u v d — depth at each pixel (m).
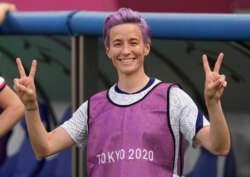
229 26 9.03
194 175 10.80
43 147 6.82
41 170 11.76
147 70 11.12
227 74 10.53
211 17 9.14
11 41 11.98
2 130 7.95
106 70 11.16
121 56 6.68
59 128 7.00
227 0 18.64
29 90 6.59
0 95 7.96
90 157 6.74
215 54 10.48
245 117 10.54
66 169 11.50
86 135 6.98
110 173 6.61
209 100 6.23
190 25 9.23
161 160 6.55
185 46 10.69
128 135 6.55
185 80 10.85
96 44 10.23
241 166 10.59
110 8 17.94
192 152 10.83
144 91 6.68
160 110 6.57
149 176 6.49
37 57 11.88
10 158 12.02
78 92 10.16
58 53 11.64
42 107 11.98
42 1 18.03
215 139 6.30
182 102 6.59
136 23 6.69
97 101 6.82
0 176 12.05
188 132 6.54
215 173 10.68
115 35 6.68
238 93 10.53
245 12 18.75
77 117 6.95
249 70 10.28
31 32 10.45
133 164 6.50
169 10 18.34
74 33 10.05
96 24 9.76
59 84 11.78
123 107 6.66
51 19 10.19
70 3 17.94
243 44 10.12
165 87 6.66
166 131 6.55
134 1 18.16
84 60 10.09
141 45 6.70
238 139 10.61
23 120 11.91
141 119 6.56
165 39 9.55
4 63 12.11
